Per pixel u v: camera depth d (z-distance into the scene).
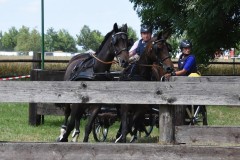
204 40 21.50
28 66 29.52
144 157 5.26
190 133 5.57
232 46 22.52
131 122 8.77
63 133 9.73
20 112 16.59
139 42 9.95
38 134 11.88
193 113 10.33
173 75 9.14
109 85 5.29
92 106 8.13
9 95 5.37
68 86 5.34
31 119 13.66
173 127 5.41
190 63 11.09
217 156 5.19
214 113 17.14
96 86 5.31
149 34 9.80
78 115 8.57
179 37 21.91
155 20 25.92
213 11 18.89
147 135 11.22
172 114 5.36
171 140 5.36
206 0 18.97
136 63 9.00
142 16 25.86
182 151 5.21
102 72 8.66
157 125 10.36
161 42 9.12
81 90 5.33
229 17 21.56
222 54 23.02
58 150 5.35
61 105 9.81
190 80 8.34
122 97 5.29
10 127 13.09
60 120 14.95
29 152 5.37
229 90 5.13
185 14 21.45
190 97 5.19
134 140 9.98
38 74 13.53
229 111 17.95
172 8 21.75
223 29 21.59
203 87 5.17
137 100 5.27
